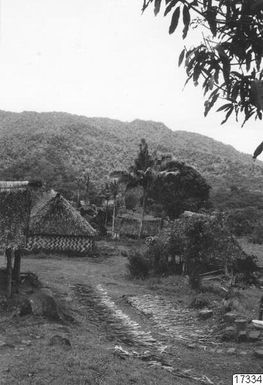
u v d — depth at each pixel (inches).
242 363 441.1
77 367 361.7
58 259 1384.1
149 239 1178.6
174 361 451.5
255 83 139.8
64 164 5930.1
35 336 465.1
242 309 673.0
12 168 4675.2
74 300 757.9
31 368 352.8
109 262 1382.9
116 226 2175.2
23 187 631.2
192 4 157.0
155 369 402.9
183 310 711.1
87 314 662.5
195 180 2336.4
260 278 1139.9
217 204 3400.6
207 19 158.2
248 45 161.8
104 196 2898.6
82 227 1497.3
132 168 1872.5
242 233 2425.0
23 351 404.5
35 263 1245.1
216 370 423.2
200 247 940.0
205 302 731.4
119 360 407.8
